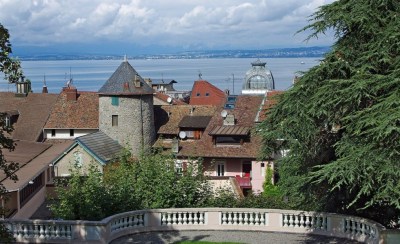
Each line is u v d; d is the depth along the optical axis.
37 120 68.06
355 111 20.39
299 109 21.20
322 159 23.83
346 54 21.59
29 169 34.19
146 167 29.97
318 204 25.22
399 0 21.77
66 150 48.97
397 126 18.09
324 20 22.25
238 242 23.86
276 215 25.39
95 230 22.61
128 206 27.12
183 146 56.78
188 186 29.47
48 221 22.67
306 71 22.19
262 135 22.50
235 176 53.78
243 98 61.03
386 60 20.09
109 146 59.00
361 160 18.80
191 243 23.58
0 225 18.05
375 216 24.28
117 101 64.50
